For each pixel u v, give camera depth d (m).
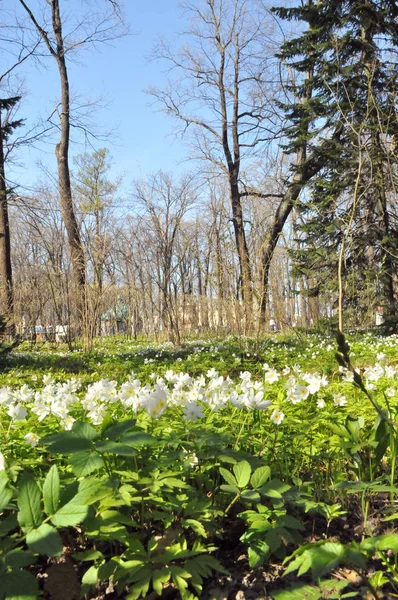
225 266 14.51
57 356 14.83
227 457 2.49
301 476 3.20
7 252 20.94
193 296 21.64
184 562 2.13
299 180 19.39
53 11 21.52
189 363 11.99
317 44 17.41
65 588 2.17
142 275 32.00
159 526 2.54
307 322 20.91
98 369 11.97
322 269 18.19
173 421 3.04
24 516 1.85
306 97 18.73
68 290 17.84
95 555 2.02
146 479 2.24
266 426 3.35
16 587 1.69
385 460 3.37
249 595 2.12
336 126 16.17
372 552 1.81
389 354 12.02
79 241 18.09
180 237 22.03
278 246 21.64
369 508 2.83
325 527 2.66
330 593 2.01
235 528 2.61
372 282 16.97
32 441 2.78
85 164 26.17
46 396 3.24
